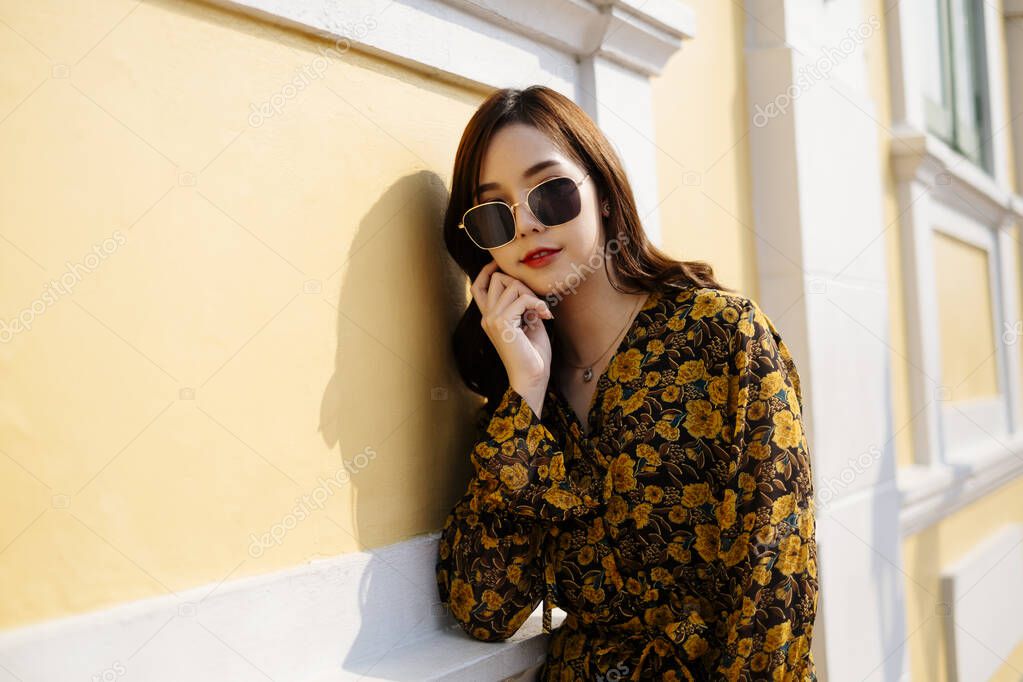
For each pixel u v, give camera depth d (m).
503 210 1.84
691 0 3.05
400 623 1.90
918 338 4.75
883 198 4.53
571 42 2.44
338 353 1.80
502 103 1.88
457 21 2.10
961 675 4.93
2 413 1.30
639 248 1.93
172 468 1.50
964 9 6.05
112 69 1.44
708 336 1.82
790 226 3.31
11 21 1.32
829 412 3.39
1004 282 6.39
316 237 1.76
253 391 1.64
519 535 1.89
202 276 1.56
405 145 1.99
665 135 2.86
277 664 1.64
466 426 2.14
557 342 2.02
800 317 3.29
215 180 1.58
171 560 1.50
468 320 2.04
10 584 1.30
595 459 1.89
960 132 5.74
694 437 1.81
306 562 1.72
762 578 1.70
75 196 1.39
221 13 1.61
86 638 1.37
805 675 1.75
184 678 1.49
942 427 5.00
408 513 1.96
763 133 3.35
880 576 3.74
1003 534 6.09
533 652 1.99
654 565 1.84
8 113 1.31
